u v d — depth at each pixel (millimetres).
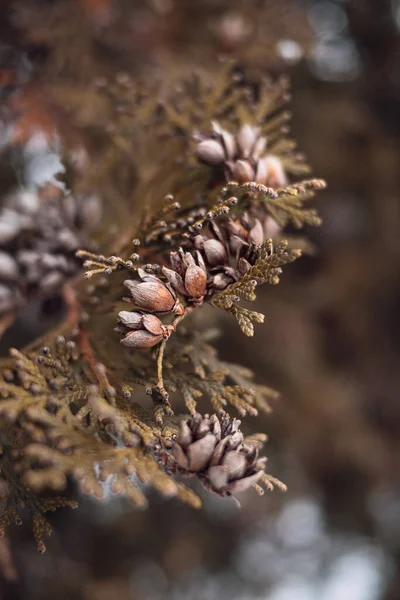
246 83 392
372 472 603
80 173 302
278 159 269
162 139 295
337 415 539
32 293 276
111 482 210
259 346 502
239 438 218
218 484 215
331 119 489
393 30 554
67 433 217
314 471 594
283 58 401
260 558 660
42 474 204
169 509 571
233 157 253
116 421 217
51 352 255
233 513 601
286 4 432
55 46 374
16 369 250
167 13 427
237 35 401
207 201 255
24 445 237
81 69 380
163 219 249
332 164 519
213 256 231
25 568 426
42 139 355
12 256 275
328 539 681
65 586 442
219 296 230
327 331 632
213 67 394
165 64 389
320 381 537
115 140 308
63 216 278
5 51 373
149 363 250
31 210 277
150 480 211
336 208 583
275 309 523
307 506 643
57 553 449
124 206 304
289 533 672
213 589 621
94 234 282
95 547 525
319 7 532
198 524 595
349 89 544
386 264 604
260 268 226
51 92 357
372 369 672
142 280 231
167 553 563
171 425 229
